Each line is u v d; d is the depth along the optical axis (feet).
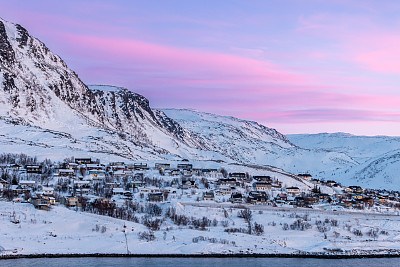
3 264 642.22
